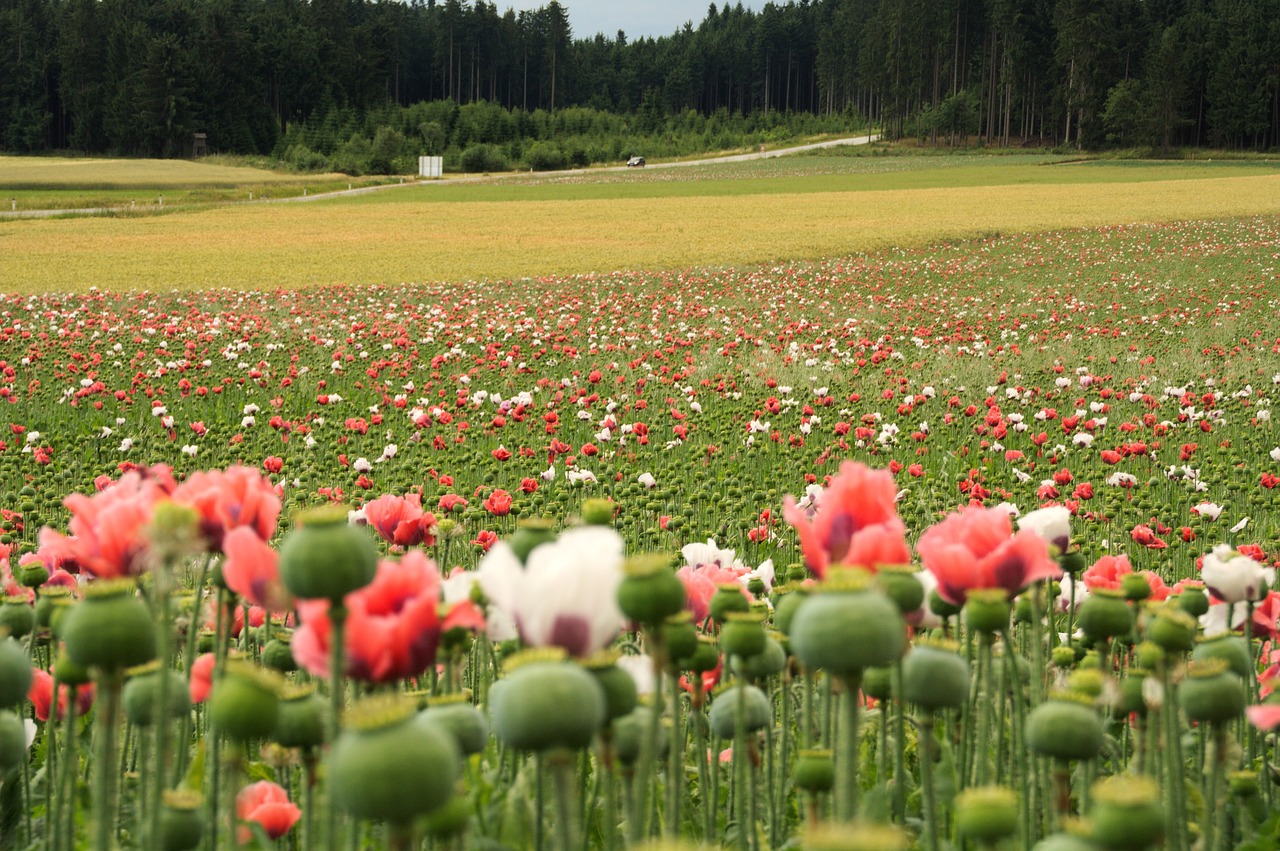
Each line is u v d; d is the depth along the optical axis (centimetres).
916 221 5741
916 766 317
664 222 6178
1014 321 2308
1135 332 2278
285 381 1533
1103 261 4012
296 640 175
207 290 3303
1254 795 279
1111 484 888
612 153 16075
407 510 372
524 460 1002
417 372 1702
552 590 175
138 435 1184
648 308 2639
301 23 17562
